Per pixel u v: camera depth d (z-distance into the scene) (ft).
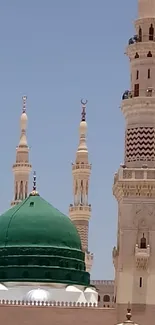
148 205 398.83
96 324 388.16
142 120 408.67
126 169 402.93
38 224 433.48
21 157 520.01
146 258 392.06
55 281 420.77
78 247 443.73
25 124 528.22
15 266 422.00
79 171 515.50
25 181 518.78
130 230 397.39
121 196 402.11
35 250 425.69
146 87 412.98
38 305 391.45
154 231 396.78
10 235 431.43
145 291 391.65
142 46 414.21
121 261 394.73
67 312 389.60
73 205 514.27
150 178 399.85
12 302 402.31
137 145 407.44
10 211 445.78
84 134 524.52
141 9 422.41
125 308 389.39
